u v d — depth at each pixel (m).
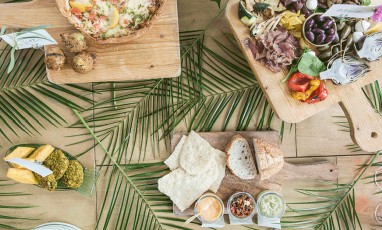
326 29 1.08
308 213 1.28
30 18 1.11
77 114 1.20
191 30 1.24
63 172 1.17
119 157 1.25
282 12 1.10
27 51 1.22
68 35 1.07
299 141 1.27
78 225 1.26
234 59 1.24
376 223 1.29
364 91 1.27
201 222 1.25
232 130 1.26
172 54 1.12
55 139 1.24
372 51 1.09
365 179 1.28
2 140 1.24
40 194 1.25
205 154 1.20
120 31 1.08
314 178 1.25
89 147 1.25
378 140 1.14
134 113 1.25
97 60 1.12
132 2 1.08
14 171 1.16
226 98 1.24
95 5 1.08
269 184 1.24
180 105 1.24
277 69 1.11
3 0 1.20
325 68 1.10
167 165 1.23
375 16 1.04
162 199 1.25
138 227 1.26
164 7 1.11
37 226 1.22
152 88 1.23
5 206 1.24
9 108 1.24
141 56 1.12
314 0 1.08
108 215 1.24
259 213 1.21
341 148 1.27
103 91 1.23
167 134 1.25
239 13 1.10
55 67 1.11
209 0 1.24
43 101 1.24
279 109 1.12
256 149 1.20
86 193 1.22
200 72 1.23
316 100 1.12
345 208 1.28
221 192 1.24
